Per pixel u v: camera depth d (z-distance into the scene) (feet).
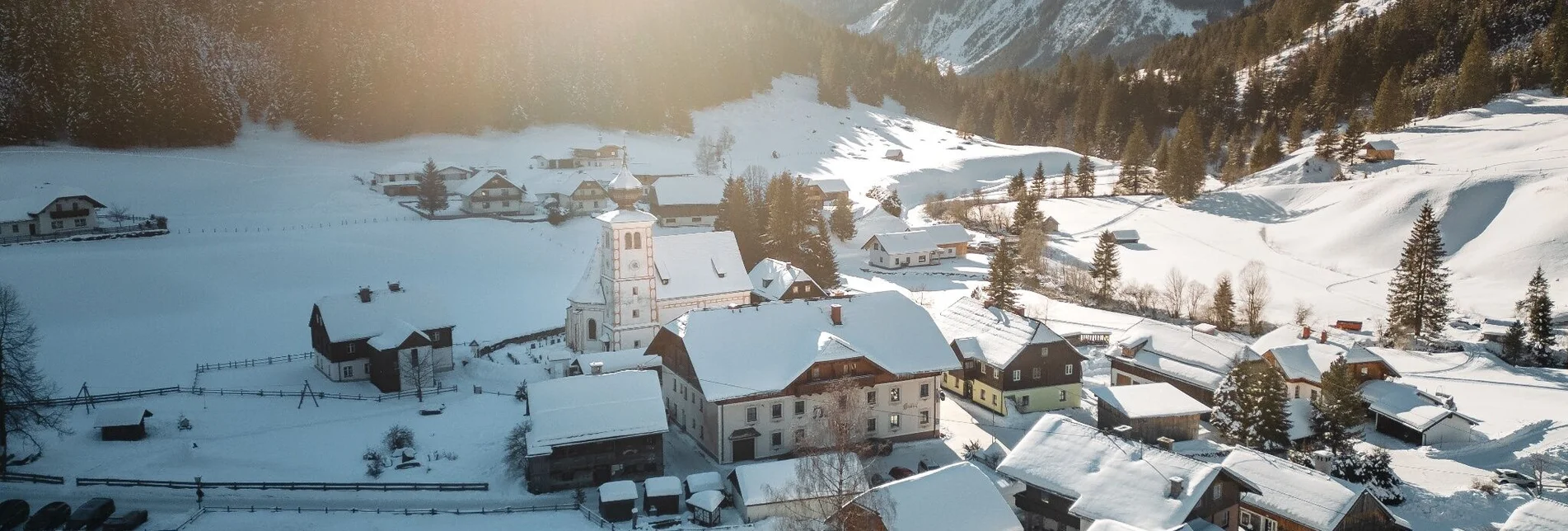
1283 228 564.71
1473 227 506.07
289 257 417.90
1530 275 438.40
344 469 209.46
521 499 200.75
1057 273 463.01
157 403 246.47
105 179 549.54
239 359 305.32
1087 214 622.54
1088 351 327.06
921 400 241.96
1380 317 387.55
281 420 237.86
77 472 201.05
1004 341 268.21
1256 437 228.22
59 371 285.84
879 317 249.75
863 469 192.03
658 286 307.17
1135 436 237.25
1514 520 153.89
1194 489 162.81
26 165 554.05
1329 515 163.22
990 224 591.37
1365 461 204.95
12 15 645.51
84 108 607.37
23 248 398.62
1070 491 173.37
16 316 317.83
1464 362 316.40
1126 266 484.74
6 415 203.51
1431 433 239.50
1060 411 267.39
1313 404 241.35
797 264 423.23
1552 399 274.77
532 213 532.73
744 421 225.15
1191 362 279.28
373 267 419.95
